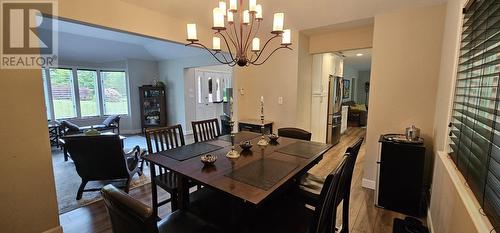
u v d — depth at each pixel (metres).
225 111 7.75
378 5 2.62
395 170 2.36
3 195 1.70
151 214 0.88
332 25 3.25
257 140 2.51
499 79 1.01
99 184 3.18
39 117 1.83
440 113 2.22
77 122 6.26
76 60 6.11
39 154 1.85
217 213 1.70
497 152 1.00
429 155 2.55
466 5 1.58
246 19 2.13
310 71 4.10
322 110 4.79
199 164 1.74
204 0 2.85
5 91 1.67
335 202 1.44
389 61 2.72
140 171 3.44
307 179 2.15
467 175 1.37
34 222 1.86
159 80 7.24
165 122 7.13
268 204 1.67
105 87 6.71
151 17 2.70
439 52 2.43
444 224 1.60
